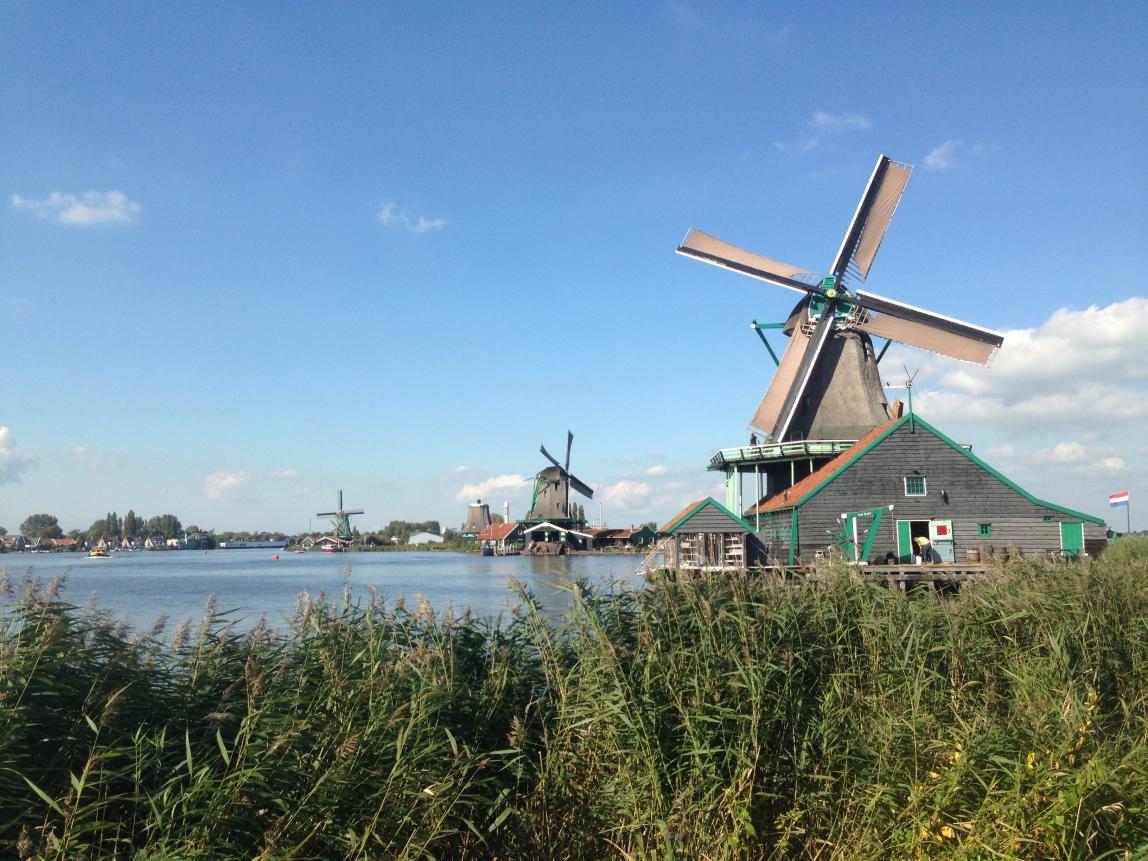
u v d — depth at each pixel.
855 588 10.70
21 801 5.43
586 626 8.83
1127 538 33.62
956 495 33.31
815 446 39.50
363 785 6.50
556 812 7.81
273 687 7.16
